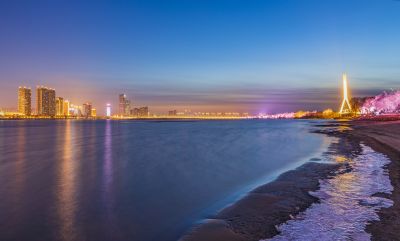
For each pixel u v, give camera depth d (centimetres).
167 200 1298
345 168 1705
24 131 8088
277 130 7569
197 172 1962
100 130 8638
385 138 3531
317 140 4103
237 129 8644
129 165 2280
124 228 981
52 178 1797
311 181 1430
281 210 1018
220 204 1212
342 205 1033
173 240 888
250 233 845
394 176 1448
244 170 2008
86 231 959
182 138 5141
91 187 1554
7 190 1491
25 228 985
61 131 8031
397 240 755
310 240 774
